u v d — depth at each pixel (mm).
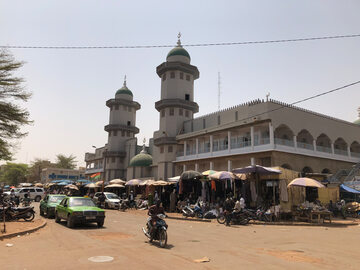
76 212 14531
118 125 60438
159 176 43969
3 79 17688
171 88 46062
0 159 22344
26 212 16969
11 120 18969
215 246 10031
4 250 8898
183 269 6789
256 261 7785
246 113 33125
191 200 26703
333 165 35156
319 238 12375
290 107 31531
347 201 28859
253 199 22078
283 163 29094
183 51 47781
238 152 31875
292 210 20516
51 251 8773
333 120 36969
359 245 10641
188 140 40906
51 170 84250
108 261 7484
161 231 9867
